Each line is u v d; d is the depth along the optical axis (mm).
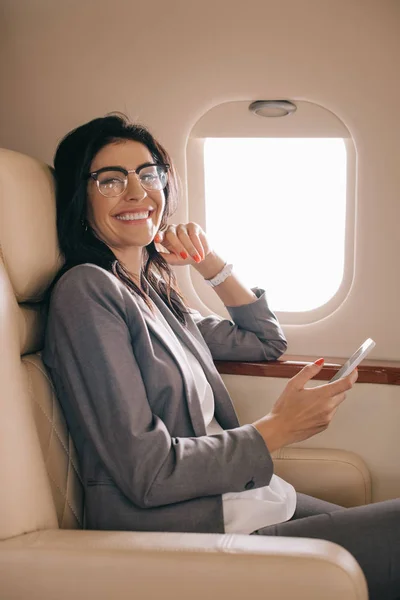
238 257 2068
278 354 1961
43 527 1241
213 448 1362
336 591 1048
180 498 1321
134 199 1572
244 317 1930
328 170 1983
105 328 1358
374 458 1937
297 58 1915
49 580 1109
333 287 2033
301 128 1948
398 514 1396
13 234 1393
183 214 2051
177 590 1083
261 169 2016
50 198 1550
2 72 2059
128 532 1180
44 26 2023
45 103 2059
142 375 1442
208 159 2035
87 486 1400
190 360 1628
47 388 1472
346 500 1845
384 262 1976
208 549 1098
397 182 1933
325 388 1454
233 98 1963
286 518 1486
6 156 1432
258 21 1917
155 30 1973
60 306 1396
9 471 1205
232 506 1405
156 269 1855
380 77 1891
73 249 1578
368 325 2014
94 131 1579
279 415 1442
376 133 1916
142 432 1317
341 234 2002
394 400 1910
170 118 2000
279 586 1062
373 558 1354
